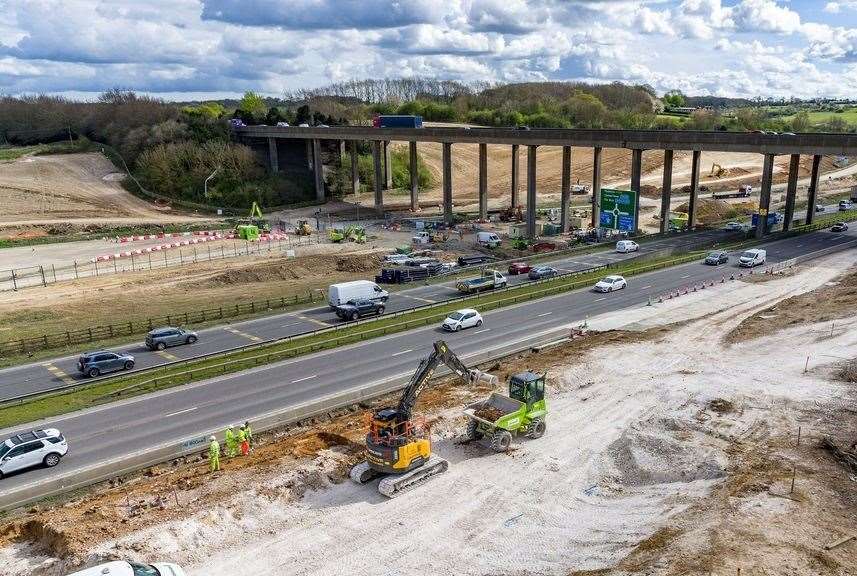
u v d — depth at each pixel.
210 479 30.06
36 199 132.50
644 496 28.66
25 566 24.47
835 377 39.78
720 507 26.03
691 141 94.81
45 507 29.34
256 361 48.62
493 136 112.81
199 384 44.59
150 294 73.75
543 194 160.25
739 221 113.56
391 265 86.81
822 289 64.25
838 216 117.00
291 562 24.56
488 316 60.16
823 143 83.50
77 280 81.12
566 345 50.47
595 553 24.36
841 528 24.50
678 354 46.66
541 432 34.72
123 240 107.50
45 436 33.69
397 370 46.31
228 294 72.94
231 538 26.09
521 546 25.34
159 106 186.88
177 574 21.72
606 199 100.00
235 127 168.88
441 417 36.53
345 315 60.69
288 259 92.19
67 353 53.44
